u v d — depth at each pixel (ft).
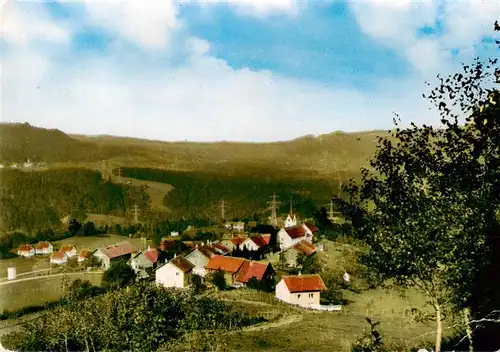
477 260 23.66
